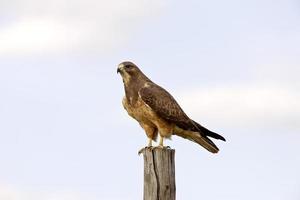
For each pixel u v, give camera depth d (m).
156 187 10.76
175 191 10.91
